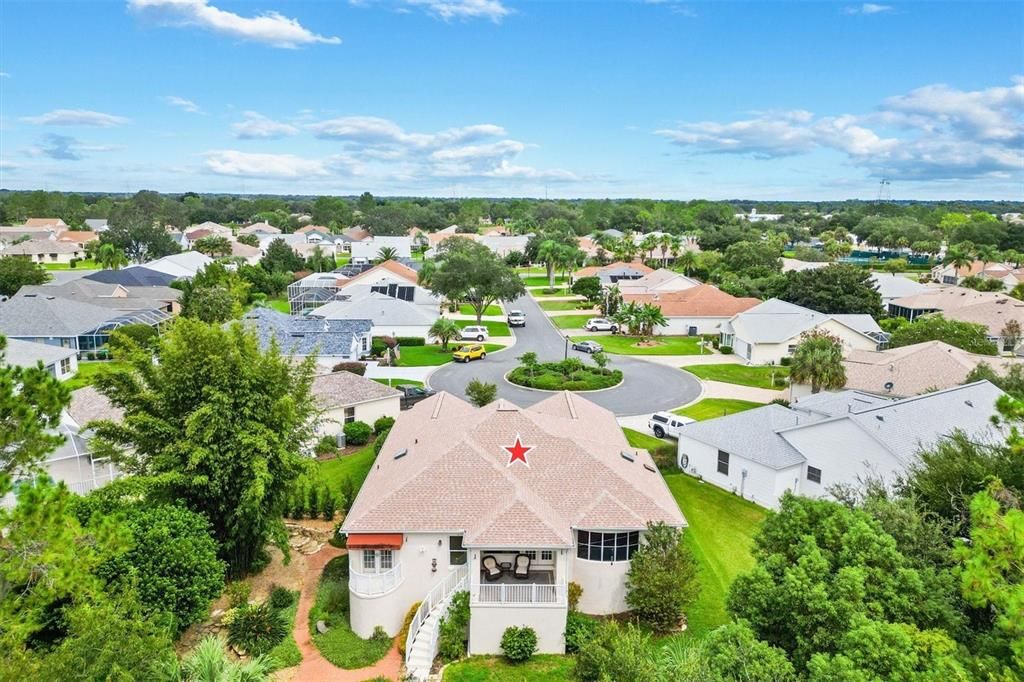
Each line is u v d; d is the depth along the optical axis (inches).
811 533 824.3
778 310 3164.4
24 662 598.9
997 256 6456.7
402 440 1439.5
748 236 7288.4
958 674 567.2
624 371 2805.1
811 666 637.9
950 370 1957.4
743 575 806.5
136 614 772.0
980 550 629.6
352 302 3393.2
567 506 1112.2
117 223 6914.4
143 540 925.2
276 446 1124.5
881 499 960.3
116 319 2866.6
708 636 789.9
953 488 1018.1
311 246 7165.4
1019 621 557.3
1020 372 1733.5
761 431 1608.0
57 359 2301.9
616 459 1279.5
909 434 1374.3
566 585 1013.8
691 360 3056.1
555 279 6230.3
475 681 917.2
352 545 1042.7
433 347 3198.8
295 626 1058.7
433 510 1081.4
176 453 1089.4
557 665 963.3
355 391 1925.4
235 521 1128.8
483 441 1225.4
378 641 1019.9
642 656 833.5
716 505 1534.2
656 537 1059.3
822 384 2086.6
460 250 4153.5
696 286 4148.6
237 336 1208.2
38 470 713.0
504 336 3545.8
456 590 1045.8
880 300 3654.0
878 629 633.0
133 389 1135.0
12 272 3784.5
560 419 1397.6
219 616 1058.1
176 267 4746.6
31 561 639.8
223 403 1096.2
